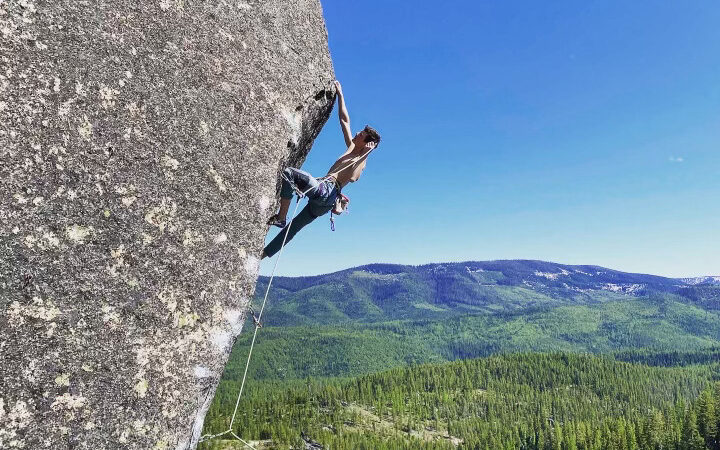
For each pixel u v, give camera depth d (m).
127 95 4.03
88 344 3.41
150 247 3.89
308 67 5.95
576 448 135.12
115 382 3.48
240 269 4.54
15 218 3.27
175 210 4.13
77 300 3.43
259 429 174.12
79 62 3.80
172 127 4.27
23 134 3.41
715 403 123.75
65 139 3.60
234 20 5.14
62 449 3.16
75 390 3.29
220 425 128.00
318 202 6.09
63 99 3.65
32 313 3.22
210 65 4.75
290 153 5.66
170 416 3.72
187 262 4.11
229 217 4.54
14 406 3.03
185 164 4.29
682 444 115.00
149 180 4.01
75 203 3.55
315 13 6.42
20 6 3.58
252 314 5.22
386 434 187.00
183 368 3.89
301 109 5.76
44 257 3.34
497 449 156.75
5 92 3.38
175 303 3.96
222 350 4.24
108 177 3.76
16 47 3.50
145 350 3.69
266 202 4.94
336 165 6.41
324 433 172.25
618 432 129.75
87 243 3.56
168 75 4.36
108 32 4.03
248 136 4.92
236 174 4.69
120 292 3.65
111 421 3.41
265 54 5.39
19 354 3.12
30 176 3.38
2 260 3.17
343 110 6.61
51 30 3.70
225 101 4.79
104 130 3.82
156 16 4.43
